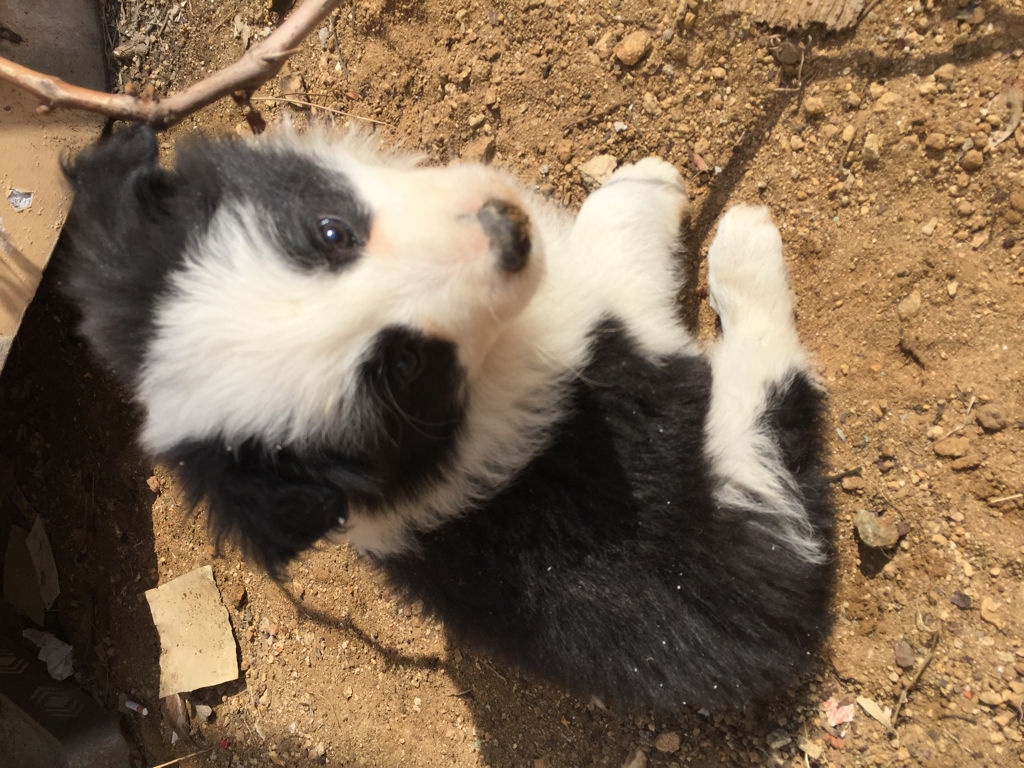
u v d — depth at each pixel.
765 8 0.37
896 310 0.36
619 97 0.40
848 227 0.37
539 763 0.40
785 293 0.37
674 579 0.31
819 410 0.36
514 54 0.42
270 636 0.48
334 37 0.45
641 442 0.32
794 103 0.38
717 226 0.39
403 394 0.27
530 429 0.32
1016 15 0.34
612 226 0.37
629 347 0.34
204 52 0.48
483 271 0.27
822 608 0.34
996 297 0.34
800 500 0.33
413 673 0.44
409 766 0.43
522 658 0.33
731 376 0.35
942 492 0.35
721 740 0.37
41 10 0.46
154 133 0.29
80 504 0.51
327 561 0.46
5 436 0.51
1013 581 0.33
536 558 0.31
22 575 0.51
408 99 0.44
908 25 0.35
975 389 0.34
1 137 0.43
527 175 0.42
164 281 0.26
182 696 0.48
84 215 0.29
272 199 0.27
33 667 0.50
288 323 0.25
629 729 0.39
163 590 0.49
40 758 0.47
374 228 0.26
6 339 0.42
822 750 0.35
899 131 0.36
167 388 0.26
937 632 0.34
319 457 0.26
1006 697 0.33
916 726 0.34
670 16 0.39
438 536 0.32
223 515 0.27
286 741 0.46
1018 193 0.34
